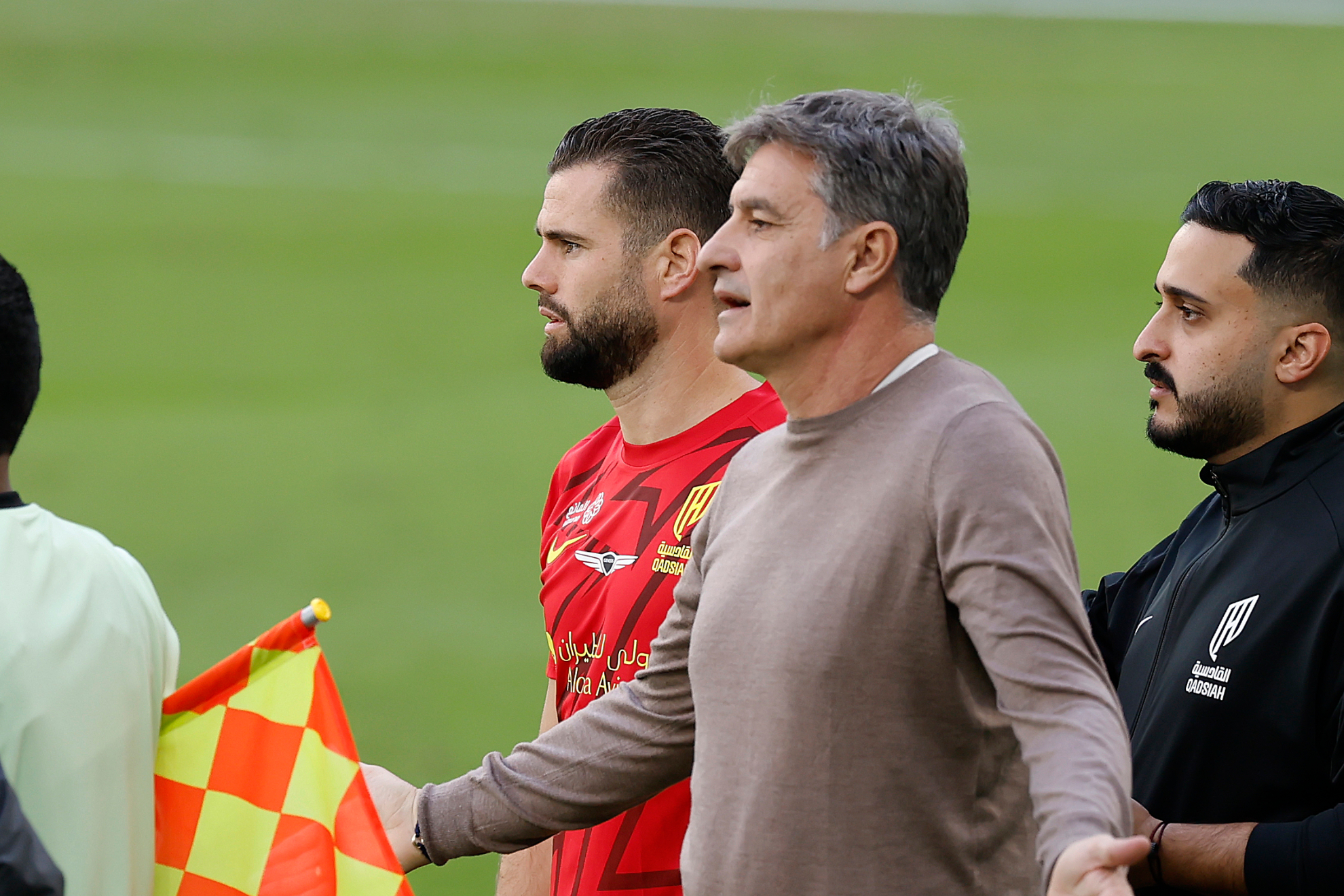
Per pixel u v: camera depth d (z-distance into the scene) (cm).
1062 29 16050
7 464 769
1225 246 870
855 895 688
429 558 3328
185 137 10156
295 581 3159
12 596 727
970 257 7225
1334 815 767
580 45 14362
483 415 4662
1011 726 659
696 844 733
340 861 788
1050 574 652
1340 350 854
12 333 751
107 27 14012
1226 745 824
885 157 717
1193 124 11200
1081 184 9156
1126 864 564
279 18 14950
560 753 834
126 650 762
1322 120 11450
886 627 689
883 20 16250
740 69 13538
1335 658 795
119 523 3572
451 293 6488
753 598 724
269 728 806
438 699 2436
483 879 1795
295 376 5150
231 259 7031
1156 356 904
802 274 725
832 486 720
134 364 5284
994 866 706
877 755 690
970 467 674
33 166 9019
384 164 9531
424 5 16175
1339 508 820
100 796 730
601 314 966
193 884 796
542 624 2884
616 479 992
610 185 958
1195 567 885
